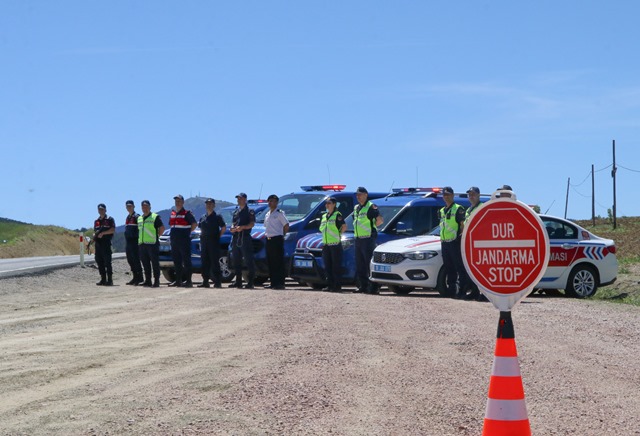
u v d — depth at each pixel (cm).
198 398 754
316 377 838
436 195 2089
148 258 2219
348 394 766
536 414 700
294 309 1454
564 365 907
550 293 1989
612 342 1076
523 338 1102
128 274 3005
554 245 1844
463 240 522
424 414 696
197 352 1000
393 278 1823
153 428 657
